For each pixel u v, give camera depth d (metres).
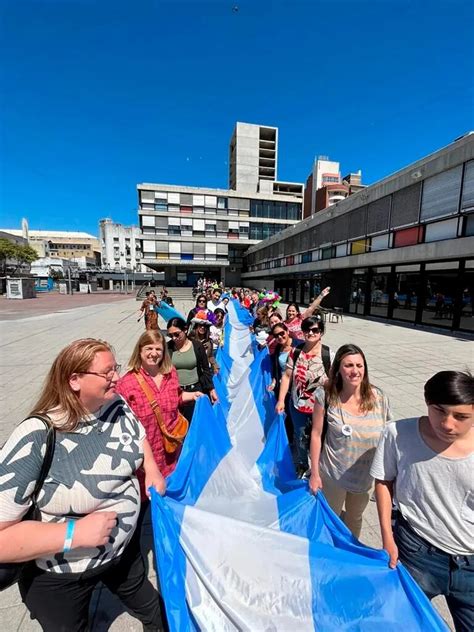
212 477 2.44
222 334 6.78
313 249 23.27
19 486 1.05
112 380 1.23
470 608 1.36
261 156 70.38
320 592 1.43
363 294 17.31
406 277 14.22
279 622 1.39
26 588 1.21
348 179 68.06
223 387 4.59
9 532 1.01
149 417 2.31
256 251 44.53
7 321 14.62
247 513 2.23
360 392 1.96
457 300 11.62
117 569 1.39
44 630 1.28
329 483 2.09
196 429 2.47
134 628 1.76
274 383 4.27
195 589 1.47
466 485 1.27
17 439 1.10
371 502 2.87
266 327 7.42
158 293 39.66
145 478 1.58
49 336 10.81
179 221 53.44
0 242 42.50
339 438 1.98
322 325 2.94
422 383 6.01
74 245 111.06
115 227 103.38
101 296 40.50
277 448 2.88
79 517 1.18
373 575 1.41
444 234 11.85
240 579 1.48
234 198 54.78
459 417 1.18
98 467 1.20
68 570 1.18
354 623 1.36
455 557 1.35
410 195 13.47
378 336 10.80
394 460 1.47
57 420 1.17
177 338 3.32
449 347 9.09
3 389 5.70
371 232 16.17
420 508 1.39
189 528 1.56
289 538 1.55
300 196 67.06
